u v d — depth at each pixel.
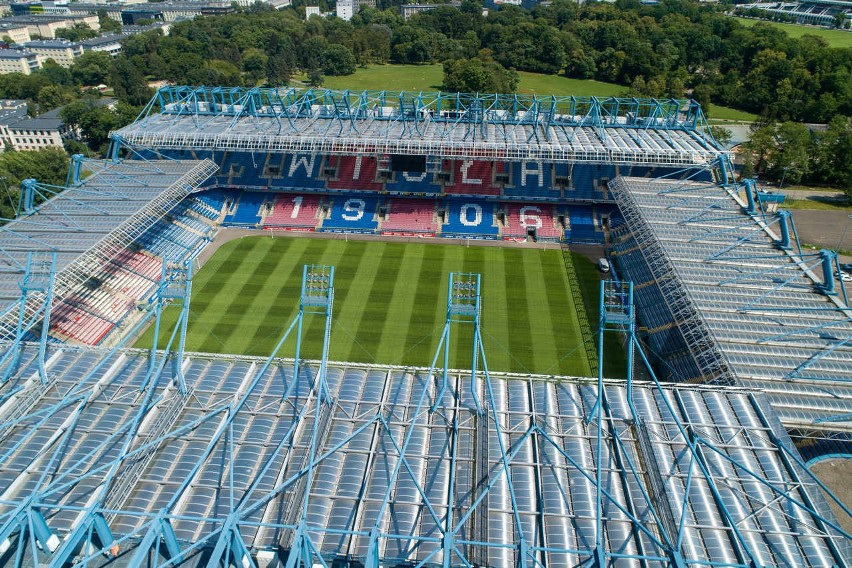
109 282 86.88
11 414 53.09
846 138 128.00
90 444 50.12
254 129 114.62
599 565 36.59
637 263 93.44
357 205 113.00
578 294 91.12
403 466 48.81
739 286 74.88
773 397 57.88
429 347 78.50
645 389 56.84
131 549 42.19
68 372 58.00
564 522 44.69
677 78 183.38
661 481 47.69
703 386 56.69
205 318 83.94
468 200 113.06
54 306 78.31
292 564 34.94
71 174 114.44
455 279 94.50
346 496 46.19
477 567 41.50
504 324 83.69
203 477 47.41
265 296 89.25
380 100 128.62
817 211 119.44
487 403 54.81
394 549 42.59
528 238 106.94
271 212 111.81
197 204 110.38
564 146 106.88
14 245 79.75
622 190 101.31
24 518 38.94
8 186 115.06
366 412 53.88
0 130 153.38
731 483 47.94
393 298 89.25
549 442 50.91
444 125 118.44
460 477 48.28
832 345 64.88
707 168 104.94
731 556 42.44
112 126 152.62
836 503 48.84
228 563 38.00
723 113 185.62
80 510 40.69
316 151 108.81
